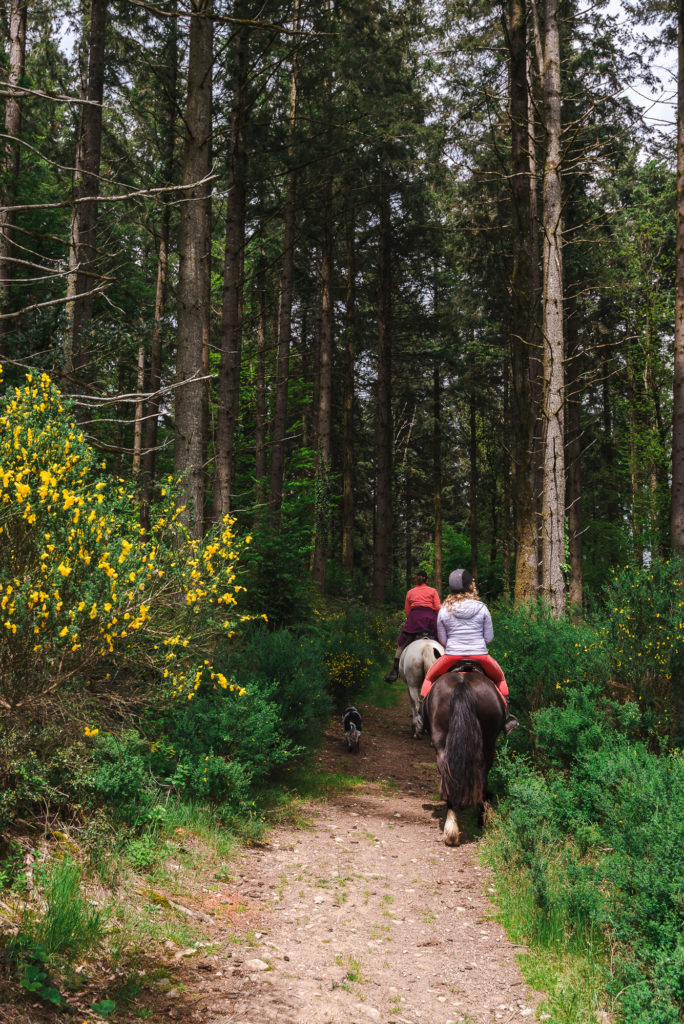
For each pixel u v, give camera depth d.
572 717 6.61
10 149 14.23
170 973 3.70
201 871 5.16
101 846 4.57
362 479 39.88
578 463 27.64
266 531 14.22
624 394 26.09
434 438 35.94
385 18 17.97
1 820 4.16
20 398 4.69
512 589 32.91
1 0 6.05
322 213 23.31
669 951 3.57
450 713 6.23
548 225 12.05
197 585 5.05
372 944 4.50
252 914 4.71
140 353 22.03
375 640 18.66
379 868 5.95
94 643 4.21
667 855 3.93
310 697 8.55
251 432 25.02
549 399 11.95
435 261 28.86
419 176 24.66
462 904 5.25
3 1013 2.88
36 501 4.06
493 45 17.03
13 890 3.81
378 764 9.77
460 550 39.94
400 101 19.23
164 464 23.70
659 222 24.78
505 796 7.13
